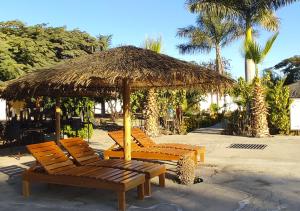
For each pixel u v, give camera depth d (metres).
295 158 12.61
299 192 8.26
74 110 19.44
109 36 25.98
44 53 20.58
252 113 19.61
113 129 25.69
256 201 7.62
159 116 22.02
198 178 9.62
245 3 23.25
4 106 21.19
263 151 14.31
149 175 8.04
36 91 11.23
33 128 16.80
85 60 9.48
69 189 8.72
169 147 11.57
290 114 20.53
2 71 16.73
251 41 19.19
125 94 10.22
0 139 16.69
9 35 20.33
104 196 8.10
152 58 9.12
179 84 11.40
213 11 23.33
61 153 8.64
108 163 8.93
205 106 34.78
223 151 14.42
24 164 12.02
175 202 7.62
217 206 7.33
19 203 7.69
